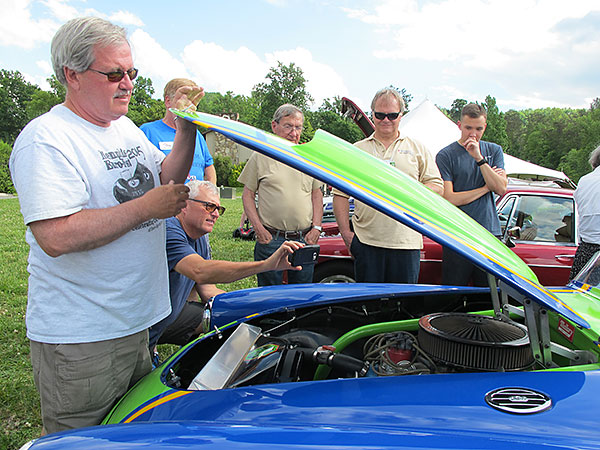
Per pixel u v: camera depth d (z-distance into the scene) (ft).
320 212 12.87
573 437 3.48
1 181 101.76
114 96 5.08
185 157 6.14
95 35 4.74
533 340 5.23
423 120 32.96
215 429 3.84
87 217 4.73
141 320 5.82
